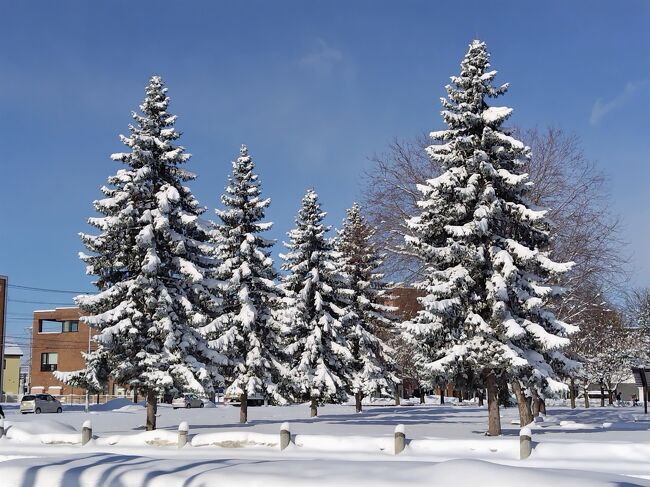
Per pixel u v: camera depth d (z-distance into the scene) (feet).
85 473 48.85
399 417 125.59
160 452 70.13
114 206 97.96
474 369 80.53
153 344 97.19
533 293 83.87
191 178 102.63
